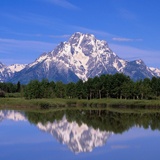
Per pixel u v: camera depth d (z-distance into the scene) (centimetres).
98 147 4447
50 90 19825
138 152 4088
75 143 4753
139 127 6806
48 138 5200
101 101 17425
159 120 8444
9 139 5047
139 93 18550
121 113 11238
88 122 7900
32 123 7450
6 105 14450
